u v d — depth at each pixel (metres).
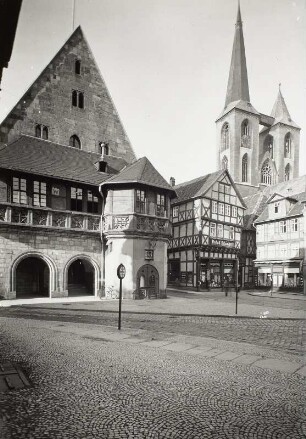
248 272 44.09
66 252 22.53
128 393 6.13
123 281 22.77
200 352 8.99
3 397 5.90
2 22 6.02
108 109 28.33
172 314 16.27
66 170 23.08
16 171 20.73
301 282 36.47
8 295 20.55
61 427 4.88
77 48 27.20
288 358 8.48
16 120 23.81
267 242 41.78
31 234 21.30
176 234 39.94
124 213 23.08
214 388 6.40
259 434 4.73
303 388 6.39
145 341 10.20
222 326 13.20
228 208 39.78
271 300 26.47
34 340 9.95
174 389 6.34
